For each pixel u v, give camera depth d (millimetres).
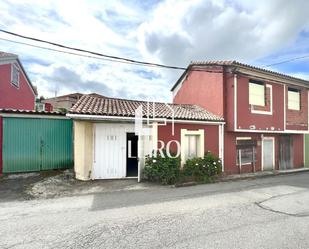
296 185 11719
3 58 17984
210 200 8602
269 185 11617
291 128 17500
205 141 13875
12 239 5340
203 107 16141
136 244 5102
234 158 15250
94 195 9164
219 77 14992
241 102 14695
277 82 16641
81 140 11469
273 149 17797
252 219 6668
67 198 8734
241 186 11234
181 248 4910
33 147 12156
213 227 6039
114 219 6547
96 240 5285
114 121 11586
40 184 10359
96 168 11633
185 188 10555
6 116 11664
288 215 7059
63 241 5238
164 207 7684
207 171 12656
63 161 12727
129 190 9977
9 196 8922
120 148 11938
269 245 5043
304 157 20203
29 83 23797
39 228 5934
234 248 4910
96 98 14805
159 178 11203
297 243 5145
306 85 18359
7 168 11703
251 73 15156
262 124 15680
